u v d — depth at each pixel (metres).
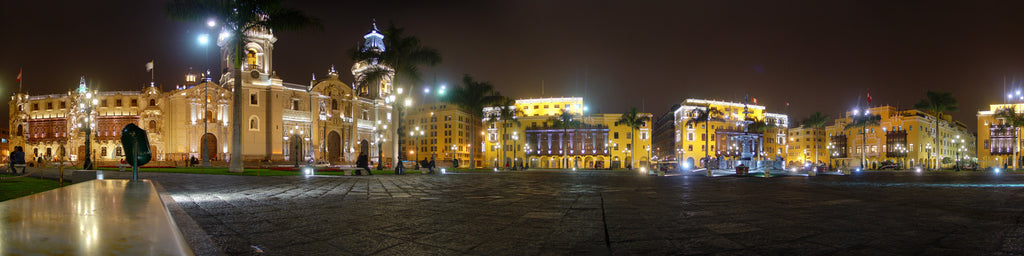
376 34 90.38
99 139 75.69
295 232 7.09
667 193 15.57
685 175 39.00
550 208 10.64
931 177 35.53
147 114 75.25
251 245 6.07
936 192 16.53
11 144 82.50
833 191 16.89
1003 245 6.25
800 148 130.25
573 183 22.69
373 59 42.44
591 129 112.88
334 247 5.99
